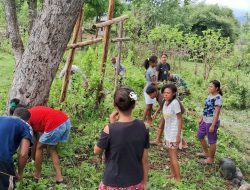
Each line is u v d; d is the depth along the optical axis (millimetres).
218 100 4438
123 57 12141
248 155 5961
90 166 4020
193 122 6027
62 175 3799
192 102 8016
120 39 5461
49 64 3982
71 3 3881
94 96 5559
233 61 12844
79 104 5340
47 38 3910
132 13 15844
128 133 2340
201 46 13203
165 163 4527
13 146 2758
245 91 10797
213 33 13148
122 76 6148
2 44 15047
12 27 4902
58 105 5184
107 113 5605
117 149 2326
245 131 7871
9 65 11320
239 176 4555
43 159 4027
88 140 4586
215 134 4555
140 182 2395
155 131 5555
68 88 5535
